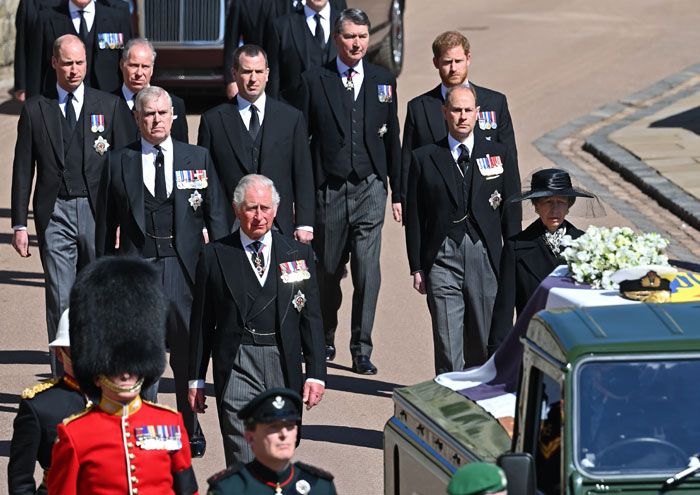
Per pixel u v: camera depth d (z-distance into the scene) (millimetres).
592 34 101375
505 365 25828
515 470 19141
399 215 40906
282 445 20156
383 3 80500
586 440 20109
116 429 21672
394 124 41125
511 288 30453
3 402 37250
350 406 37250
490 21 107625
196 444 34000
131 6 70875
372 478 32188
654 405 20219
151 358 22094
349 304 47031
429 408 24734
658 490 19844
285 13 52156
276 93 46344
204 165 34438
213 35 71188
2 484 31875
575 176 63531
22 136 38219
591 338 20500
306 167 38406
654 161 64250
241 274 29484
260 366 29562
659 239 25469
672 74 87312
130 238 34000
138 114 33906
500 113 36719
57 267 38375
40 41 49312
